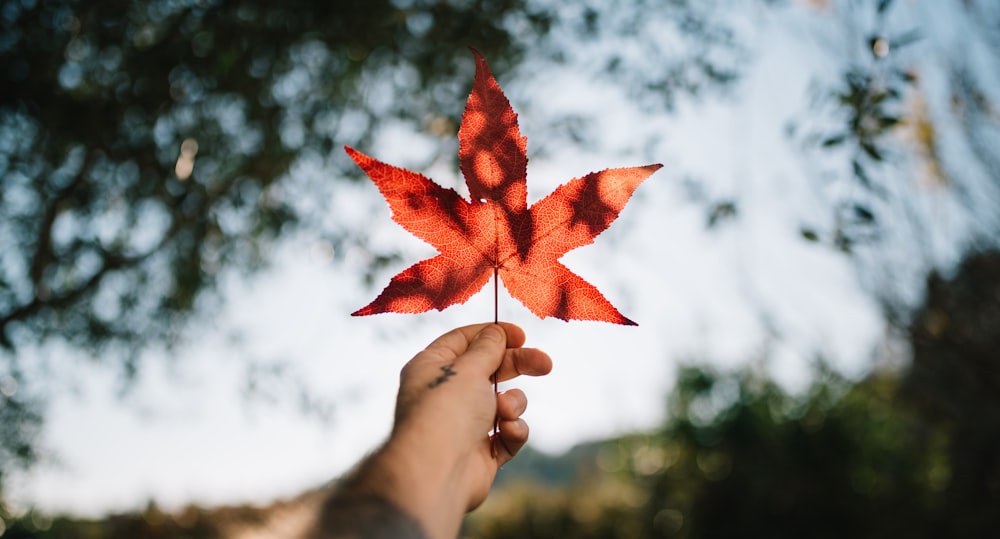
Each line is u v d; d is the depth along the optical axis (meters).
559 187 0.95
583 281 0.95
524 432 1.11
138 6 3.41
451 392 0.96
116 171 3.83
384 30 3.52
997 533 5.19
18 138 3.67
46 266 3.96
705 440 7.61
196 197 3.98
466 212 0.94
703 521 7.41
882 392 6.18
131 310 4.42
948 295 3.69
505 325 1.16
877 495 6.41
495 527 9.70
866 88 2.04
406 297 0.93
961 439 5.50
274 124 3.88
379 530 0.75
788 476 6.88
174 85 3.52
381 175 0.91
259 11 3.35
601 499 9.51
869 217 2.07
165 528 4.89
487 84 0.94
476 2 3.60
